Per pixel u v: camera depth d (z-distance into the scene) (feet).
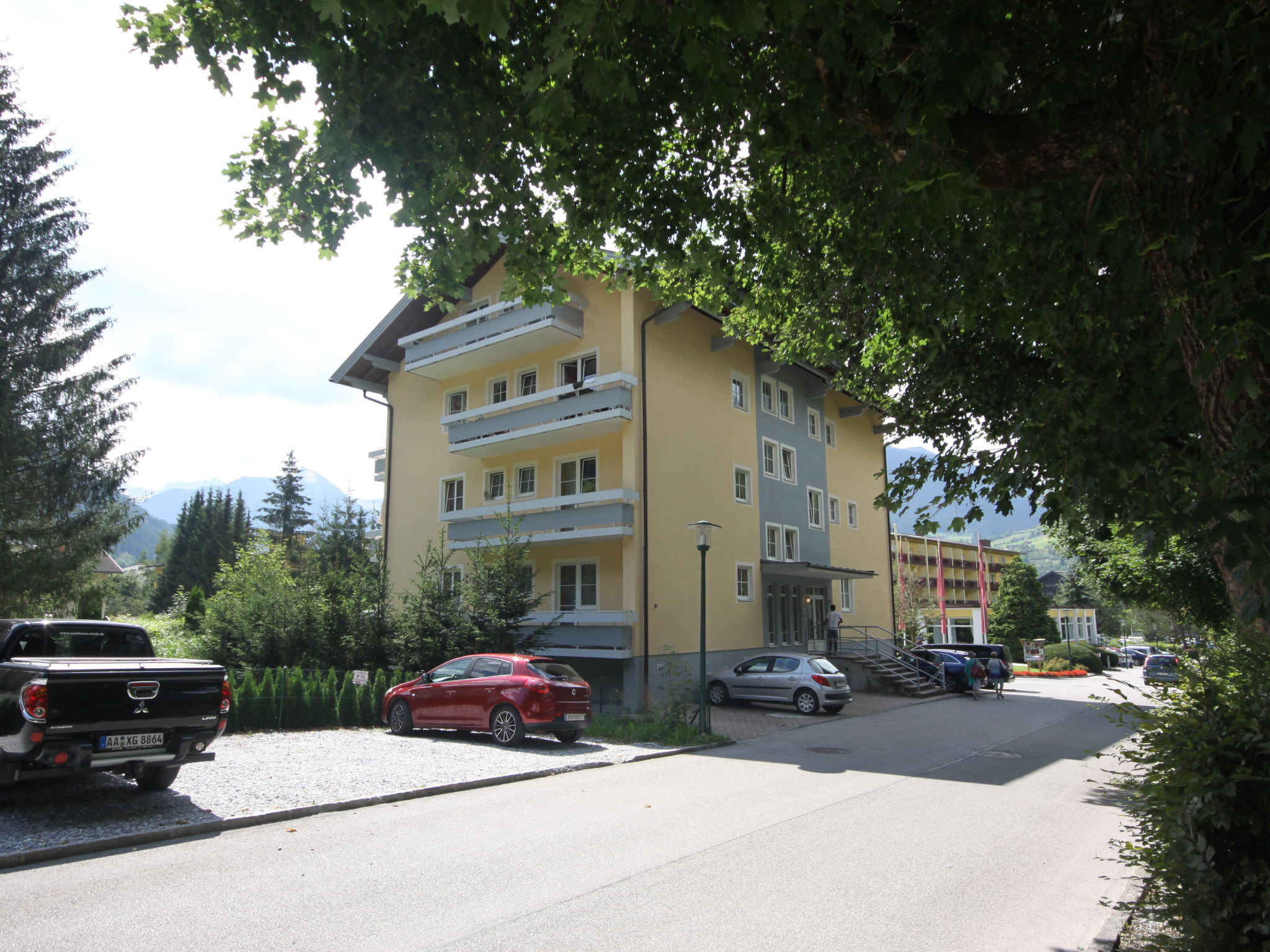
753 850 22.97
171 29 20.66
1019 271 18.75
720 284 29.09
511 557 59.57
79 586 82.64
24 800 26.94
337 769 34.55
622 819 26.86
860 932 16.74
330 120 19.99
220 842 23.40
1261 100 11.12
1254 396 10.52
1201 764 13.00
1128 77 12.98
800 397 93.71
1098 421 15.19
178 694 26.21
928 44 13.38
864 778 35.42
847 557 99.19
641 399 67.51
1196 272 12.92
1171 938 13.84
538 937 16.20
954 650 89.04
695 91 19.53
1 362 79.00
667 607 67.46
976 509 21.22
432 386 86.89
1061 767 38.58
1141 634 263.49
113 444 85.35
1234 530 10.26
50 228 85.76
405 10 13.97
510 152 22.30
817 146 19.29
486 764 36.81
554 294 27.02
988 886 19.88
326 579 61.11
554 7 17.94
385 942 15.83
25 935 15.92
